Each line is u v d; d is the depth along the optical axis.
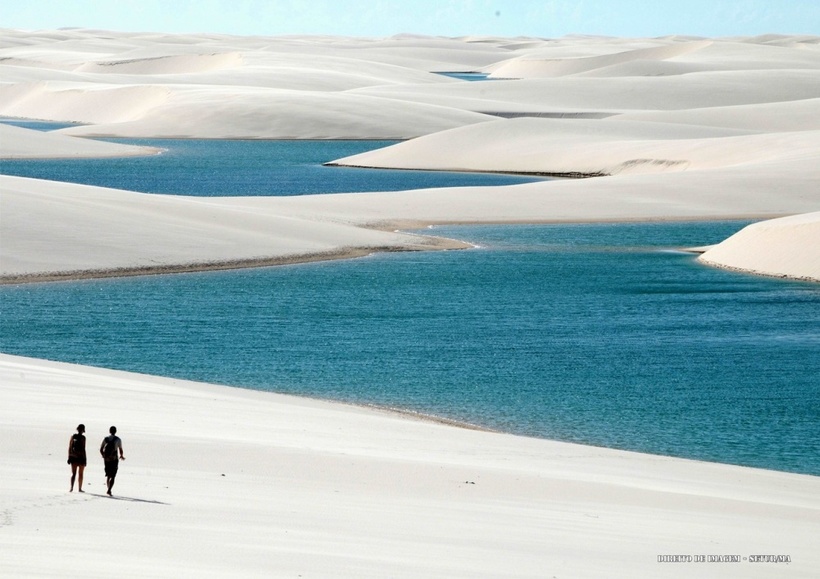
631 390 69.56
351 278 117.38
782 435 59.72
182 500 34.84
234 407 57.69
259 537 30.50
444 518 35.56
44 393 55.25
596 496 41.72
